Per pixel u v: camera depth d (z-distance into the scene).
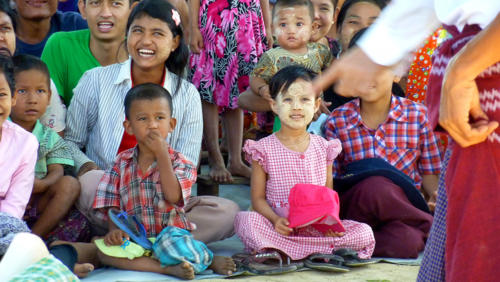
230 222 11.80
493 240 5.05
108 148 12.02
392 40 5.32
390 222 11.86
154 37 11.73
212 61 15.39
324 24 15.78
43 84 11.43
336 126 12.83
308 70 11.95
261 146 11.67
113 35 13.37
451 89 4.86
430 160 12.87
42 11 14.58
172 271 10.07
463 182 5.20
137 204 10.80
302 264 10.83
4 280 5.30
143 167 10.90
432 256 5.95
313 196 10.85
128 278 9.91
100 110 12.12
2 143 10.24
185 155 12.20
